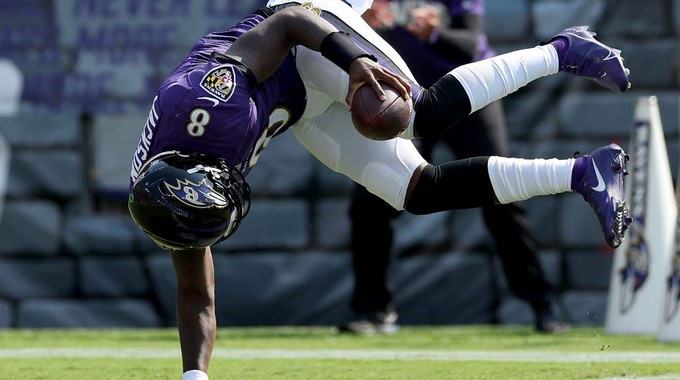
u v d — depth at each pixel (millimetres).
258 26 11031
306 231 25500
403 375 14352
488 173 11844
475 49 21484
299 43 11047
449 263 25453
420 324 25391
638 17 25594
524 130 25391
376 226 22234
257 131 11000
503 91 11984
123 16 25141
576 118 25406
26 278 25328
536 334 22391
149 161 10500
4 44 25141
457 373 14531
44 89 25234
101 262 25375
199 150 10531
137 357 17406
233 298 25438
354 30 11820
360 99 10719
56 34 25141
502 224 22016
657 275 21531
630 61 25641
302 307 25438
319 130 12352
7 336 23328
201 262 11484
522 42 25312
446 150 25000
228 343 20562
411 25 21203
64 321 25328
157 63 25172
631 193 21703
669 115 25609
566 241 25469
